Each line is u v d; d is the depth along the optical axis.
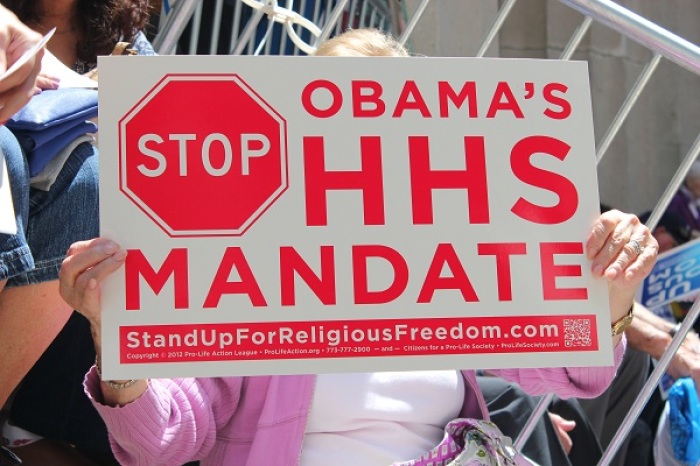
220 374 2.00
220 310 2.02
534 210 2.14
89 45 3.15
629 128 6.51
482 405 2.47
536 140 2.17
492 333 2.09
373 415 2.36
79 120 2.45
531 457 3.30
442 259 2.10
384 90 2.14
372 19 4.92
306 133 2.11
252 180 2.08
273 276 2.05
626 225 2.16
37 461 2.79
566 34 6.30
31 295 2.39
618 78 6.47
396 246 2.09
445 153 2.14
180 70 2.10
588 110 2.19
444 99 2.16
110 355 1.99
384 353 2.05
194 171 2.06
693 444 3.73
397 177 2.12
